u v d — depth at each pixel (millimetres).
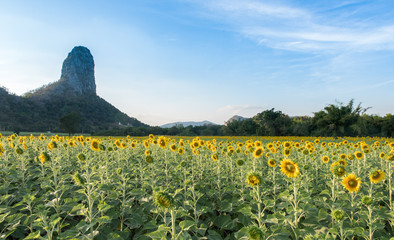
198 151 10805
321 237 4141
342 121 60688
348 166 10180
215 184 8859
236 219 6184
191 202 5641
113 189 7246
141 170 8461
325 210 5492
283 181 8227
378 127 64000
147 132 92188
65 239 4430
